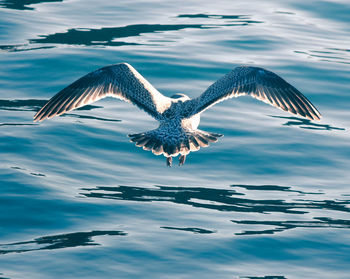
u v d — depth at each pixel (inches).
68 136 652.1
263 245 499.5
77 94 399.9
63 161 609.9
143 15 976.3
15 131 654.5
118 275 458.3
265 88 397.1
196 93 724.7
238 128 679.7
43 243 495.2
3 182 565.3
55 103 401.4
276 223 530.3
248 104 740.7
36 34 882.1
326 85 765.9
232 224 528.7
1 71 778.8
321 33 925.8
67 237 502.3
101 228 514.3
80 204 542.9
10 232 507.5
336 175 604.4
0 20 916.6
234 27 925.2
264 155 632.4
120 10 993.5
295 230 522.6
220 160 626.2
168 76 767.1
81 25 922.7
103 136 656.4
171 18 963.3
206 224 525.3
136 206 545.3
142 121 694.5
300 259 489.4
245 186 586.2
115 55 817.5
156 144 366.3
